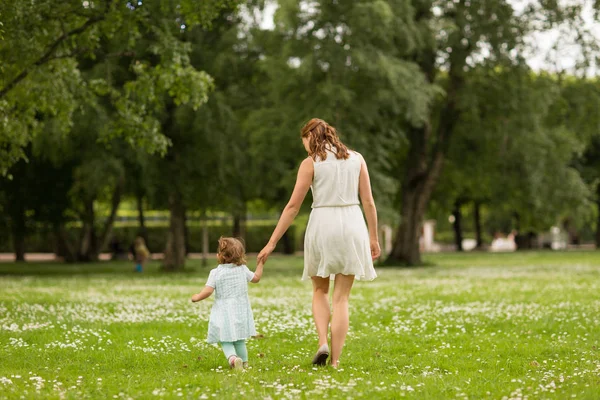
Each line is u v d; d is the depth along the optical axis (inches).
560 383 293.7
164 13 723.4
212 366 348.8
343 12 1234.0
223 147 1354.6
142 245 1573.6
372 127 1363.2
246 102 1451.8
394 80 1208.2
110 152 1321.4
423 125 1544.0
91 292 841.5
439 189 1886.1
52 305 659.4
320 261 333.1
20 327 494.9
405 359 374.0
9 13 597.9
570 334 466.0
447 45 1363.2
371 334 470.6
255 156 1359.5
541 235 3376.0
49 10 653.3
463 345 419.5
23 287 958.4
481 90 1454.2
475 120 1477.6
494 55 1387.8
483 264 1649.9
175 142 1400.1
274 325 496.4
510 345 417.7
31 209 1578.5
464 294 766.5
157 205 1519.4
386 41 1243.8
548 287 859.4
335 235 329.7
